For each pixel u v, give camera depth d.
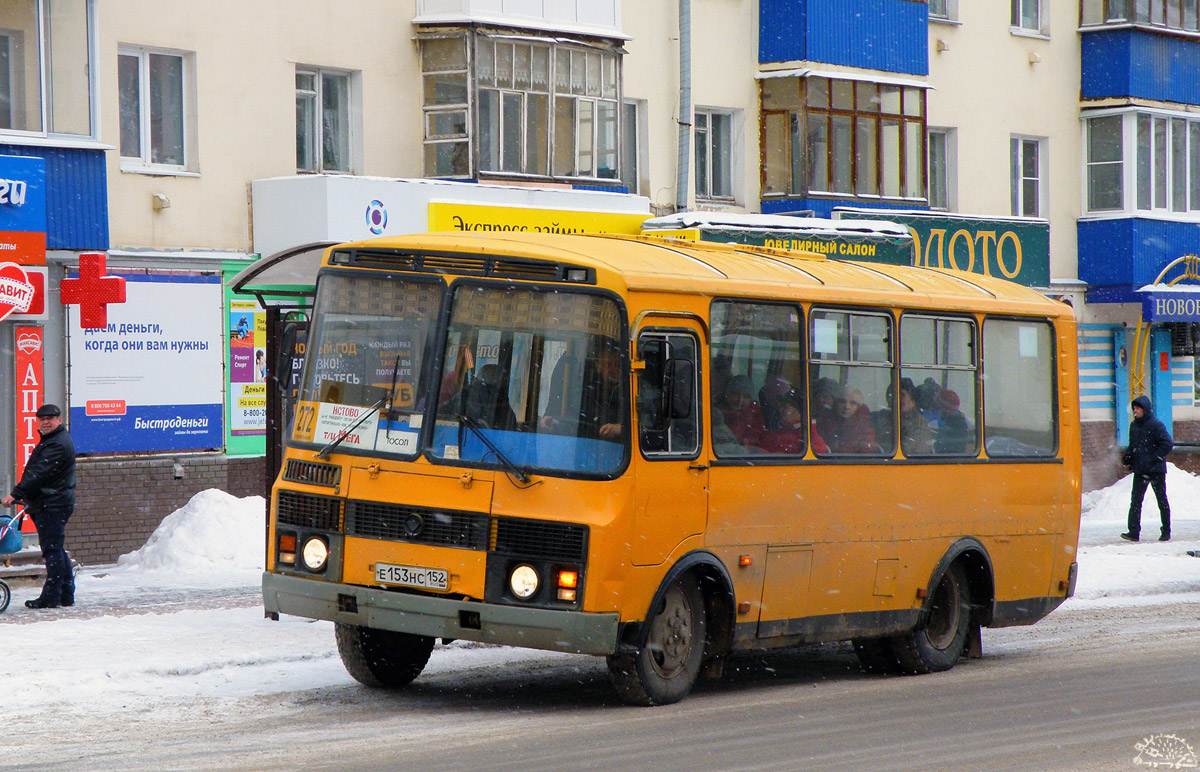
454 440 11.93
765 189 33.25
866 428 14.48
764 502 13.21
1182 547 27.00
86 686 12.63
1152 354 40.44
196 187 24.50
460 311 12.17
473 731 11.28
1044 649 16.98
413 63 27.62
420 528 11.85
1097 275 39.31
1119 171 39.31
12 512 21.28
